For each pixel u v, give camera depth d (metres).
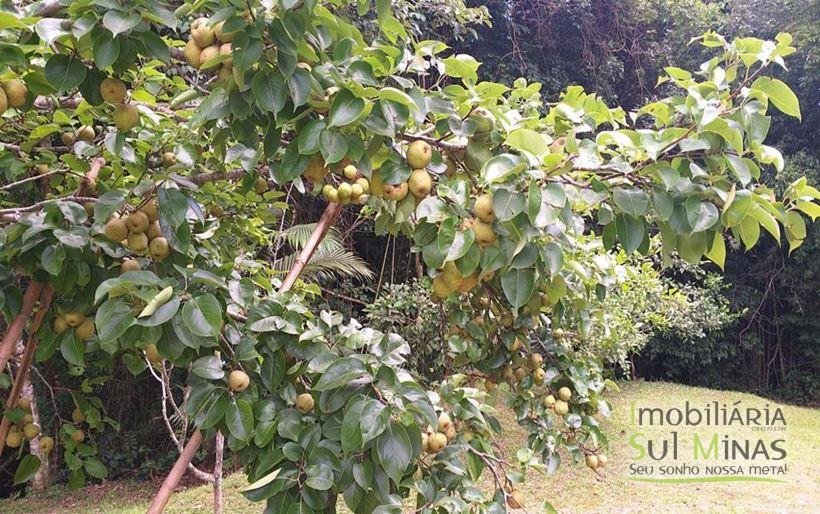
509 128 1.30
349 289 7.10
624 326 4.87
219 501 2.45
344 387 1.30
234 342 1.37
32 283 1.38
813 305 10.17
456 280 1.39
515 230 1.16
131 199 1.57
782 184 8.70
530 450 2.02
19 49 1.14
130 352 1.71
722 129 1.16
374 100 1.19
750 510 4.39
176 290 1.18
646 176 1.23
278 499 1.23
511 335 2.08
